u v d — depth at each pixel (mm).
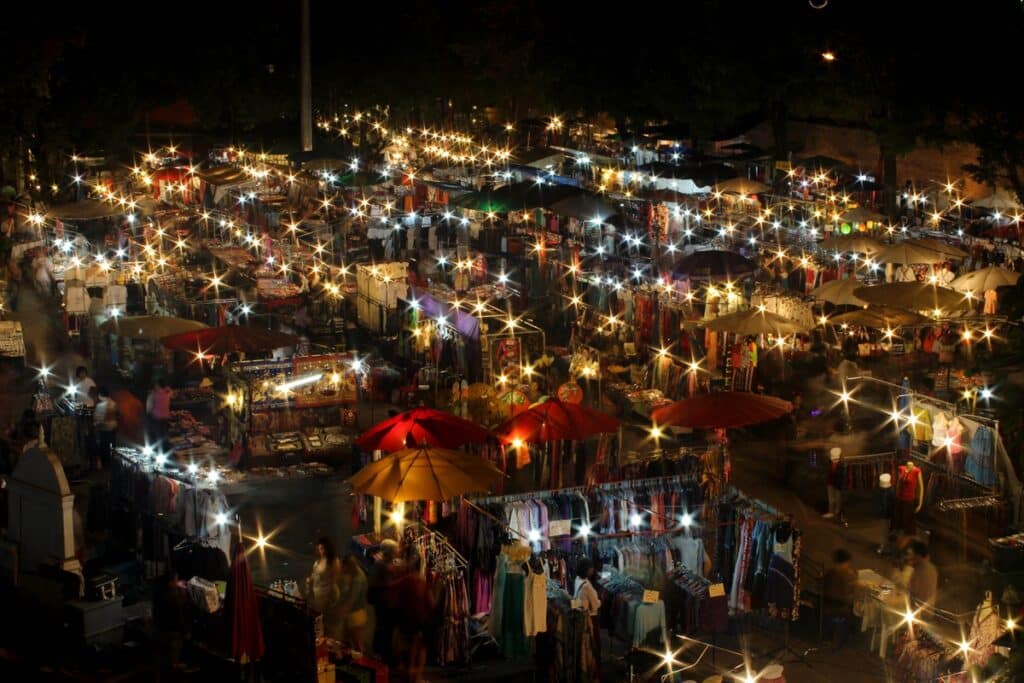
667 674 15727
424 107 54188
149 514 18234
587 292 32250
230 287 30797
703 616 16812
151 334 23578
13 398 26891
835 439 25016
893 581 17391
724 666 16375
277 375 23484
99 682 14930
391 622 15727
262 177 45594
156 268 33656
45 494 17125
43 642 16453
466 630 16312
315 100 52375
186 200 48281
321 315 31016
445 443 18719
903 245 30328
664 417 19359
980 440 19797
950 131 35000
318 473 22656
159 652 15445
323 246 35719
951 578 18500
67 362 29766
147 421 24578
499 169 49875
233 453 23016
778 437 25328
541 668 15891
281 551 19438
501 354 25031
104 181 46344
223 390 26328
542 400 22141
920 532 19547
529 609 15859
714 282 30312
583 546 17359
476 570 17156
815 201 39938
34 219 36781
